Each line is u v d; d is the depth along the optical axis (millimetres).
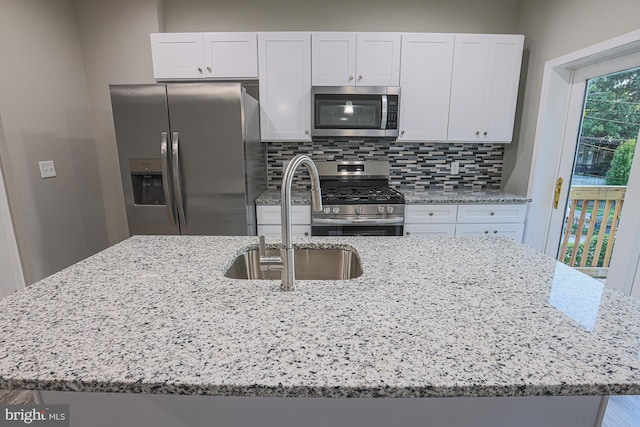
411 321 753
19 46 2193
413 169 3109
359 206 2551
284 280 909
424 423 819
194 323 745
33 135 2305
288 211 870
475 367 603
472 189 3135
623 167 1997
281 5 2832
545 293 905
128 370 594
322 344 667
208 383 568
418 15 2859
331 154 3066
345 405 804
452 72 2625
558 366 606
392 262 1144
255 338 688
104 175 2912
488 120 2709
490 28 2875
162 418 838
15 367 601
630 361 623
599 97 2180
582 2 2100
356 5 2840
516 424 829
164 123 2287
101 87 2758
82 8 2643
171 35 2533
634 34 1747
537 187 2584
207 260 1170
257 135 2668
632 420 1508
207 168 2334
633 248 1807
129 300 858
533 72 2607
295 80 2613
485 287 940
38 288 933
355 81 2617
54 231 2480
